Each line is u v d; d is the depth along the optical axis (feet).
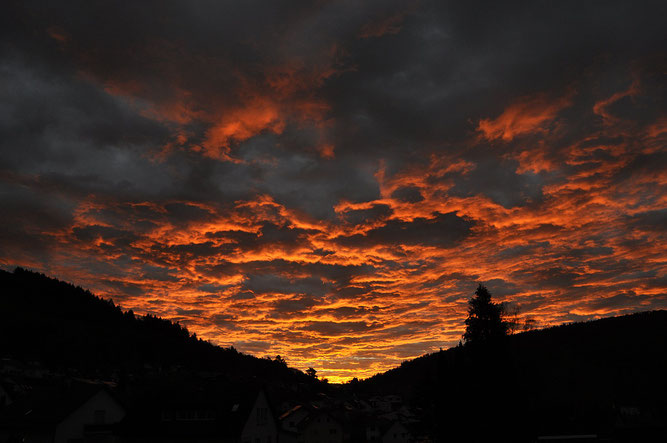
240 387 157.48
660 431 228.02
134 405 152.35
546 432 205.16
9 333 582.35
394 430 285.02
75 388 159.94
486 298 123.95
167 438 134.31
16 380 324.60
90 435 143.33
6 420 148.97
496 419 112.27
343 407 387.14
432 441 137.39
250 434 141.28
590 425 219.61
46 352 561.02
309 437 267.18
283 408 326.65
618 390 297.12
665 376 309.01
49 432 139.54
